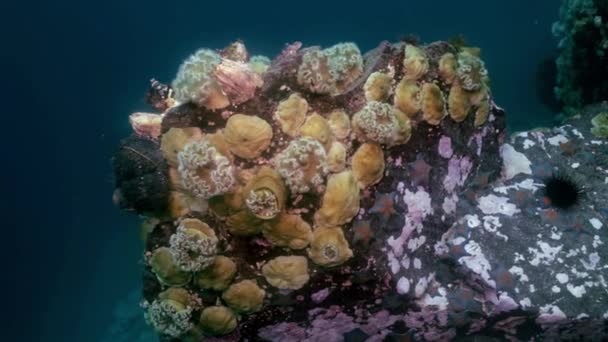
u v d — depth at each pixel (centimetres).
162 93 325
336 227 265
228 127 256
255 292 274
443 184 335
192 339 291
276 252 272
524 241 338
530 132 412
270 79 269
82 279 1895
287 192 256
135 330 1391
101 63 2997
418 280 308
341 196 258
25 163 2333
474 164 360
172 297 276
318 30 3391
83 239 2070
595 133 406
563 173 372
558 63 765
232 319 281
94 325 1650
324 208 259
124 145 264
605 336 336
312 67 263
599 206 360
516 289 318
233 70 257
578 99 723
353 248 270
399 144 297
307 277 272
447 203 340
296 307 285
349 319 301
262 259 274
